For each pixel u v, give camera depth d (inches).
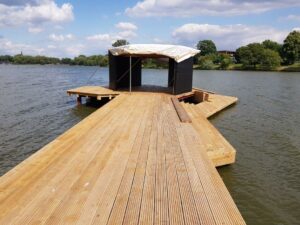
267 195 292.5
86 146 280.5
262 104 834.8
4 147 427.8
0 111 677.3
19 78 1695.4
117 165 233.5
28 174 212.2
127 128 354.0
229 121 604.7
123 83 814.5
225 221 156.5
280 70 3312.0
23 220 153.7
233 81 1752.0
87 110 694.5
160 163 239.8
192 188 195.2
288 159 391.9
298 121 621.3
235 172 342.3
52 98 880.9
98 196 181.3
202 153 266.7
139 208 167.6
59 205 169.8
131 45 732.7
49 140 462.3
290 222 248.2
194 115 512.7
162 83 1542.8
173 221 155.0
